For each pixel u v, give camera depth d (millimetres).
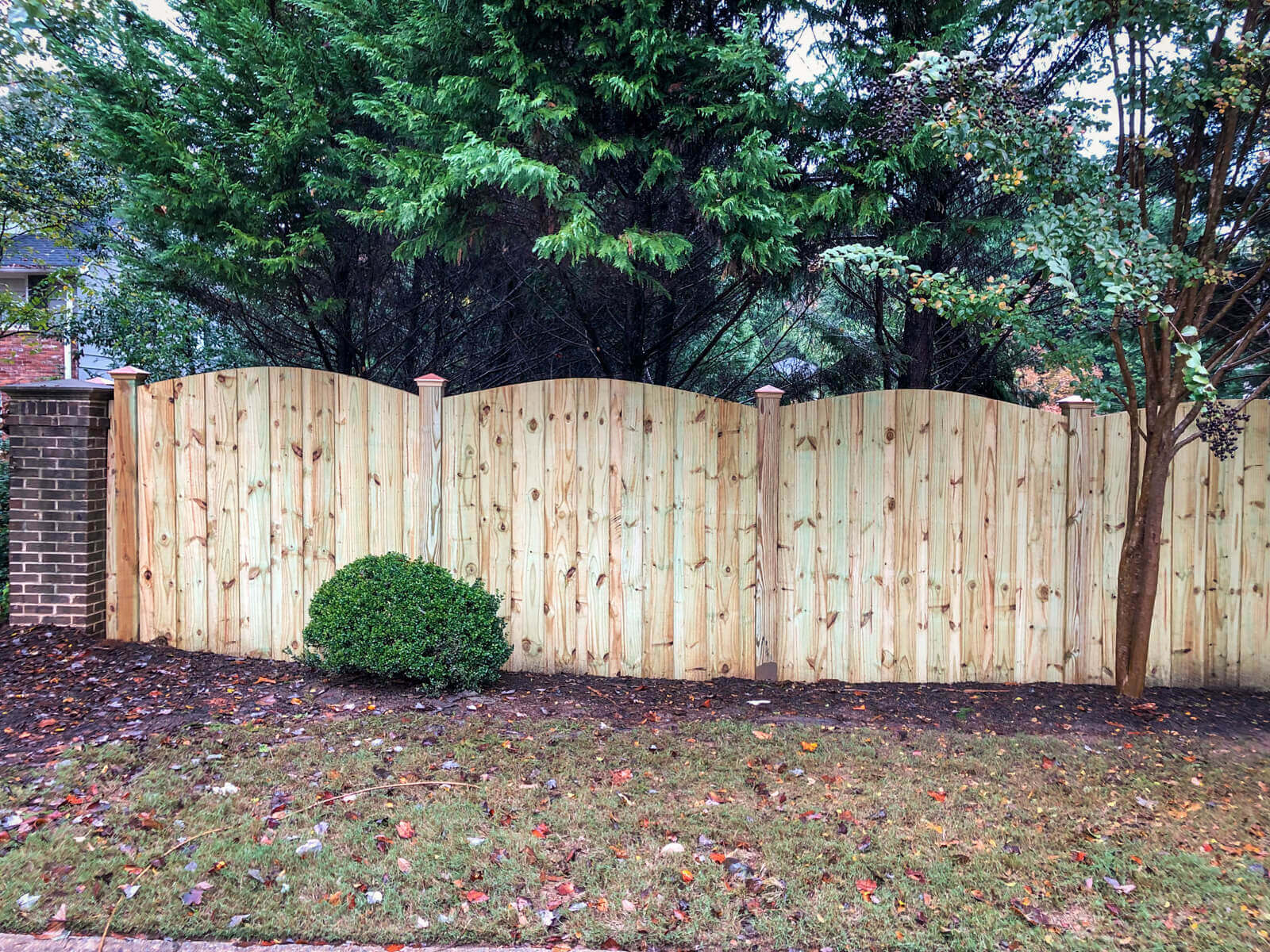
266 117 5457
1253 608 4809
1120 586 4613
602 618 4984
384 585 4484
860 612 4914
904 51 4746
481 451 4969
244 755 3553
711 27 5332
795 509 4902
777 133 5172
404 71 5207
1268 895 2615
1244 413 4754
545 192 4605
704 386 7770
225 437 5059
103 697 4191
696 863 2783
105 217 8148
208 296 6398
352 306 6719
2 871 2594
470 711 4219
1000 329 5156
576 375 7676
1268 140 4117
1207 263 4152
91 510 5020
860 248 4262
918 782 3477
